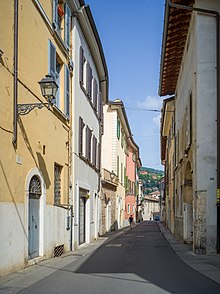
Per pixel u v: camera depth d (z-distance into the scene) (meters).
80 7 18.94
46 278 10.62
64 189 17.12
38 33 13.58
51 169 15.00
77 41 19.59
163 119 35.66
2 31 10.52
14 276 10.71
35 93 13.12
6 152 10.66
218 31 15.97
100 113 28.61
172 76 25.47
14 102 11.12
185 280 10.35
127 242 24.25
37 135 13.31
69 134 18.03
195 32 16.48
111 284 9.78
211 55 16.14
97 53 24.39
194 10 16.11
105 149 40.66
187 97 19.44
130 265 13.38
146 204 103.38
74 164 18.97
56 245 15.72
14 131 11.10
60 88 17.03
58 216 16.05
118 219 43.19
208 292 8.80
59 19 17.06
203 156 15.95
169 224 38.78
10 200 10.91
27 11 12.51
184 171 20.83
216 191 15.77
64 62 17.16
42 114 13.88
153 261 14.46
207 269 12.38
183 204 22.02
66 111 17.25
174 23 18.34
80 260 14.75
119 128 43.38
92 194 24.70
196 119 16.20
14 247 11.17
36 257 13.42
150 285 9.64
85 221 23.06
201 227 15.91
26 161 12.20
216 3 16.12
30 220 12.83
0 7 10.41
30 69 12.69
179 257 15.59
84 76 21.88
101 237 28.53
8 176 10.78
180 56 22.09
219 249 15.81
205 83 16.09
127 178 53.94
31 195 12.95
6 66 10.70
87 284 9.78
